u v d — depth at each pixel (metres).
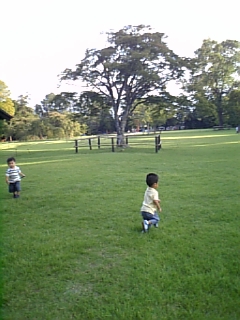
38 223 5.65
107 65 25.39
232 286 3.25
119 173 11.06
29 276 3.63
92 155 19.47
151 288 3.26
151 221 5.03
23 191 8.52
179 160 14.49
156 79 25.48
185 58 27.61
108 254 4.17
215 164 12.40
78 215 6.04
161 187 8.21
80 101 28.61
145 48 26.30
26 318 2.88
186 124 75.56
